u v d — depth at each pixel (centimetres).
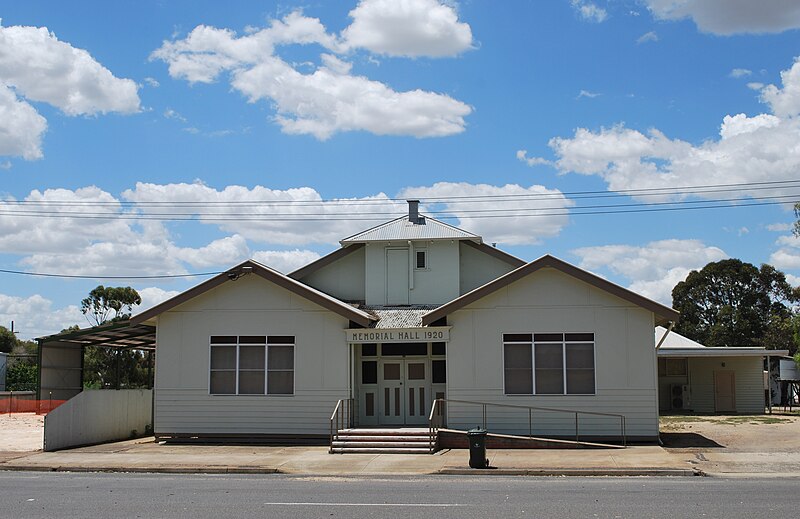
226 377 2741
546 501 1420
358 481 1802
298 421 2688
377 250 3180
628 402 2552
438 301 3131
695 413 4241
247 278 2761
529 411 2583
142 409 3158
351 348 2714
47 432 2508
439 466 2062
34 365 7612
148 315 2772
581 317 2602
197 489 1631
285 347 2728
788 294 7594
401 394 2850
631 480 1794
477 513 1287
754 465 2067
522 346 2617
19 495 1545
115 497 1505
